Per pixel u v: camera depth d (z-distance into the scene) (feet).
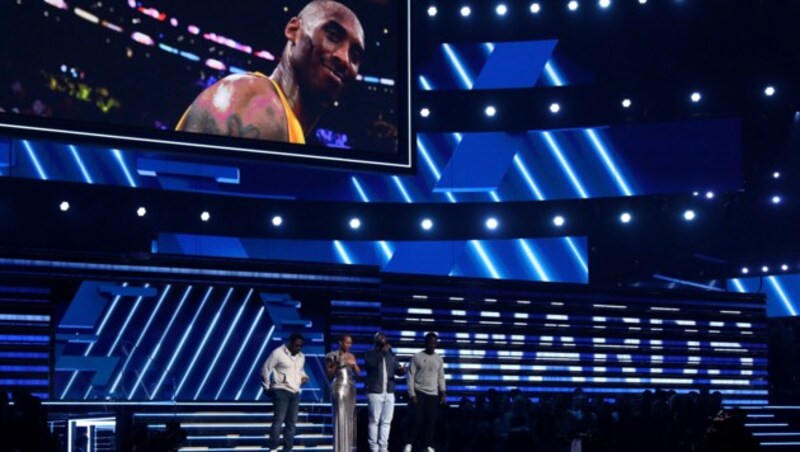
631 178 91.20
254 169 87.25
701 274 98.68
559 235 91.25
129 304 60.59
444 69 92.94
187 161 80.79
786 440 78.18
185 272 62.13
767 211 92.07
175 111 60.34
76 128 57.26
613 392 79.87
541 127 90.38
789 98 88.89
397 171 67.15
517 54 92.38
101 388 59.26
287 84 64.03
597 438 48.16
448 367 74.28
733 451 26.45
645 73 91.45
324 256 90.33
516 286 77.46
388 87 67.36
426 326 73.92
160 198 79.77
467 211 90.63
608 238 92.48
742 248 95.66
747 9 89.15
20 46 56.13
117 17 59.11
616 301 80.94
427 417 50.98
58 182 75.87
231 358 62.80
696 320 83.76
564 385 78.07
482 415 58.75
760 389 85.40
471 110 90.53
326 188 89.61
